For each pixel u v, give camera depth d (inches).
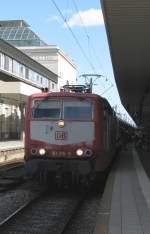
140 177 783.1
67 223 455.8
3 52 2160.4
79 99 658.8
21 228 441.4
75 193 674.8
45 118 658.8
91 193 689.0
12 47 2268.7
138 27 895.7
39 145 653.9
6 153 1262.3
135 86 1952.5
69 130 649.6
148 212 450.0
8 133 2299.5
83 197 639.8
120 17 820.0
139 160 1238.3
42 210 539.2
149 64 1358.3
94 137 647.8
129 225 387.9
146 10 771.4
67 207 561.0
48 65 3666.3
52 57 3659.0
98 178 700.0
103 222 414.3
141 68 1440.7
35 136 658.2
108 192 597.6
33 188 714.8
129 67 1421.0
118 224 392.5
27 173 657.0
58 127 651.5
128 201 521.7
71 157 644.7
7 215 504.7
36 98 668.7
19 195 647.8
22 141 2053.4
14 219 481.4
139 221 405.1
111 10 772.6
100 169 658.2
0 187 717.9
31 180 762.8
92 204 592.4
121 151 1807.3
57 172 644.7
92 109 653.3
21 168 981.2
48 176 661.3
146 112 3464.6
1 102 2137.1
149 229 372.5
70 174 647.8
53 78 3376.0
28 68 2632.9
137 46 1088.2
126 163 1120.8
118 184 679.7
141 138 1856.5
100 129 654.5
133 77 1658.5
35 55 3683.6
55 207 559.8
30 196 639.8
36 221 476.4
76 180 649.0
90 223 471.8
